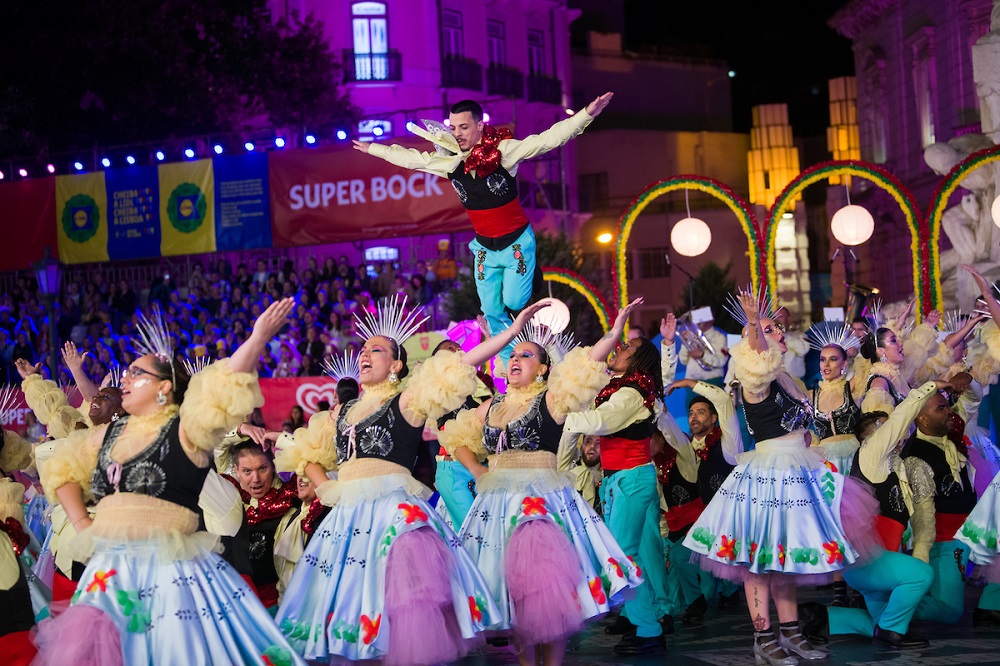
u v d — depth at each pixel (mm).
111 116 23484
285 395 14141
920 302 12258
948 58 24625
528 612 5535
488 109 30469
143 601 4609
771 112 38188
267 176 18781
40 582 6285
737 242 37000
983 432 8906
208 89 24109
